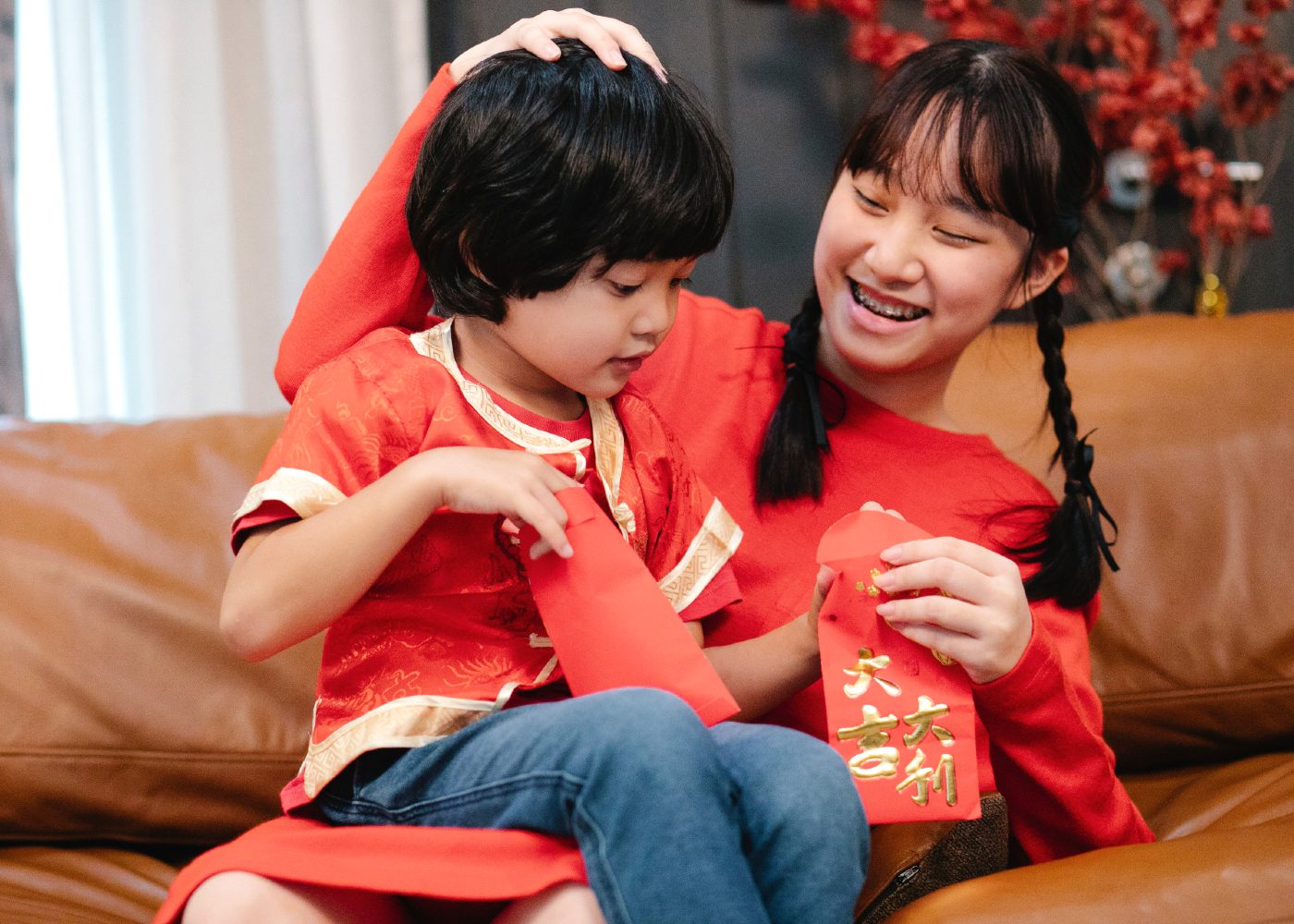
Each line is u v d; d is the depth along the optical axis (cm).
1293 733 129
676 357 115
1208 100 231
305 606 78
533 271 80
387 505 77
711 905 66
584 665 79
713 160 85
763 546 107
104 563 126
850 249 103
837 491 109
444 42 224
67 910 107
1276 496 132
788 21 231
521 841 74
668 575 94
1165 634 129
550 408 92
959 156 98
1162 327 144
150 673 122
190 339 230
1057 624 107
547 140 80
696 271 230
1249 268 238
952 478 111
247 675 123
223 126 230
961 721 85
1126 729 129
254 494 83
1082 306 231
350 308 98
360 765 83
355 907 77
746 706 94
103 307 225
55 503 130
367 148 229
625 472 93
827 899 70
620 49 90
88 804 120
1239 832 86
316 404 86
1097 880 80
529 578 81
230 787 121
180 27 229
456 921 84
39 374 224
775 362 118
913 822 94
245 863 76
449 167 84
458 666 84
